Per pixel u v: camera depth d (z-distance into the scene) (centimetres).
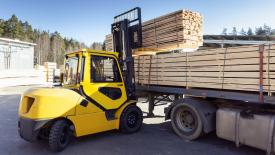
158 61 654
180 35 608
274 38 1883
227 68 493
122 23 656
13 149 514
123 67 639
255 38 1898
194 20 632
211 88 533
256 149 515
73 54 575
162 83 641
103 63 584
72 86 559
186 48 675
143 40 731
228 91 502
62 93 498
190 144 546
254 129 460
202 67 541
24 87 1925
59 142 489
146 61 697
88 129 537
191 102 566
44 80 2309
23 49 2902
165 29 654
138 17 689
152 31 698
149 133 631
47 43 7638
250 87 456
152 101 741
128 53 650
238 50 476
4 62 2667
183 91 586
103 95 571
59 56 7288
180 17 609
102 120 566
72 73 568
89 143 551
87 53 549
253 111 479
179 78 594
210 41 1825
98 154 485
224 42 1839
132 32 707
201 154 487
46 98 473
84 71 541
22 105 509
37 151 502
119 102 605
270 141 434
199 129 546
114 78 605
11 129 681
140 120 650
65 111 494
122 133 629
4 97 1375
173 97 702
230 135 502
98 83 566
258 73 444
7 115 886
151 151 502
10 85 1970
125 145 538
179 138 589
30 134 467
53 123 488
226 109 521
